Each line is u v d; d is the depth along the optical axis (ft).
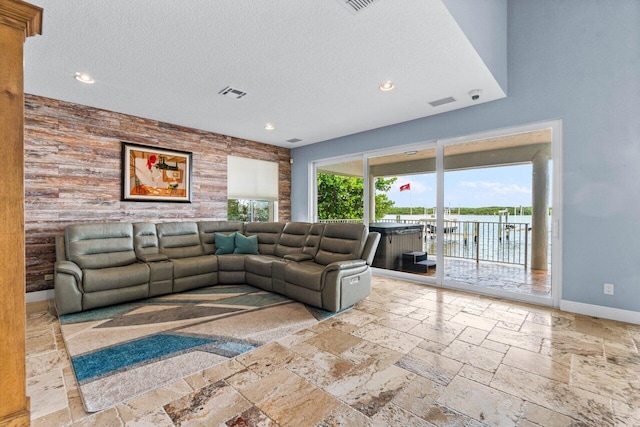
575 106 9.64
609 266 9.14
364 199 16.31
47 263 11.25
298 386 5.73
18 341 3.01
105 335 7.96
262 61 8.40
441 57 8.29
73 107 11.78
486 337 7.88
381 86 10.12
